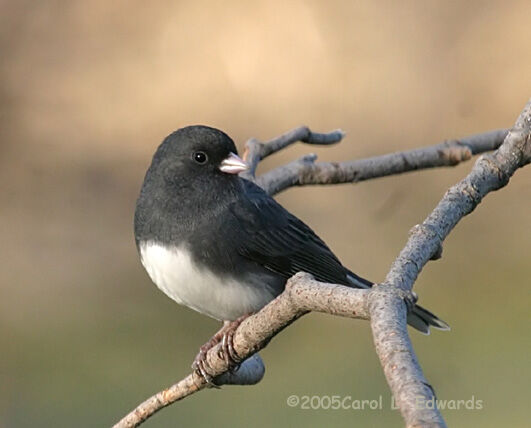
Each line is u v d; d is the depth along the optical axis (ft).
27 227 45.42
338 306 12.90
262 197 22.85
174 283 21.85
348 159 48.62
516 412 31.89
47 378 35.53
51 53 48.75
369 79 49.03
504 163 15.56
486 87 47.60
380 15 49.39
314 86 48.96
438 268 42.39
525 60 47.42
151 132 48.52
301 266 22.88
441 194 46.62
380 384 34.78
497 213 45.70
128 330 38.96
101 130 48.44
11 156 47.60
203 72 49.01
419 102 48.55
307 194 47.32
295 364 36.29
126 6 49.01
